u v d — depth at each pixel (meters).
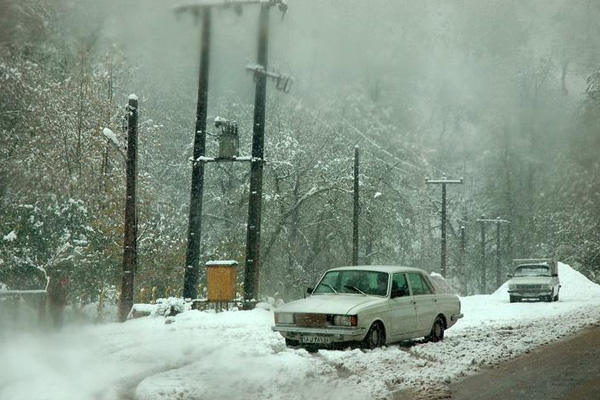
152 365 7.99
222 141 18.28
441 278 31.11
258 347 9.57
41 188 22.11
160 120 28.80
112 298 21.17
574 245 55.59
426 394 6.46
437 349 9.84
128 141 16.22
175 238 25.17
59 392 6.24
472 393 6.56
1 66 20.80
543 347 10.30
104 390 6.46
